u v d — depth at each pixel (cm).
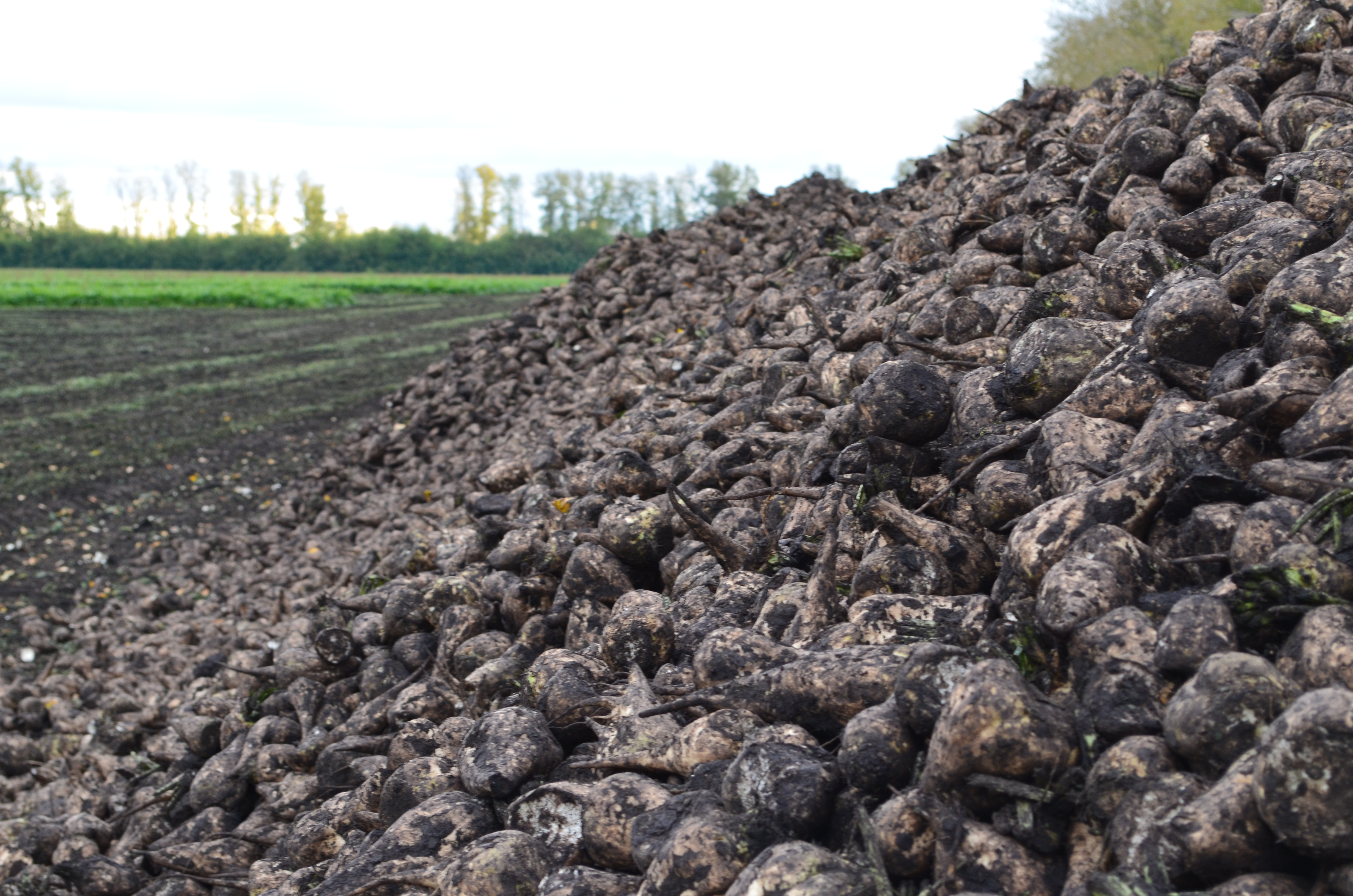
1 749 748
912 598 319
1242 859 183
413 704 470
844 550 378
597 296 1437
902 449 394
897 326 569
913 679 244
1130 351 366
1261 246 386
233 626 915
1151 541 296
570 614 469
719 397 667
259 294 5094
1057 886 206
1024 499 348
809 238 1162
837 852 235
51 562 1271
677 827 255
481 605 539
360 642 574
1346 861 172
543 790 312
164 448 1814
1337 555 245
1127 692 228
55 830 581
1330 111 512
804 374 586
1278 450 300
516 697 428
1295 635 227
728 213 1560
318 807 464
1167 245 465
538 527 604
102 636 962
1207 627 231
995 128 1099
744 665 315
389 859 321
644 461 564
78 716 787
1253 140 539
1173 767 210
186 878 465
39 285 5288
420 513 927
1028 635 262
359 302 5503
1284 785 172
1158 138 561
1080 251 505
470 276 12162
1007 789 213
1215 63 684
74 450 1788
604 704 356
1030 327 403
